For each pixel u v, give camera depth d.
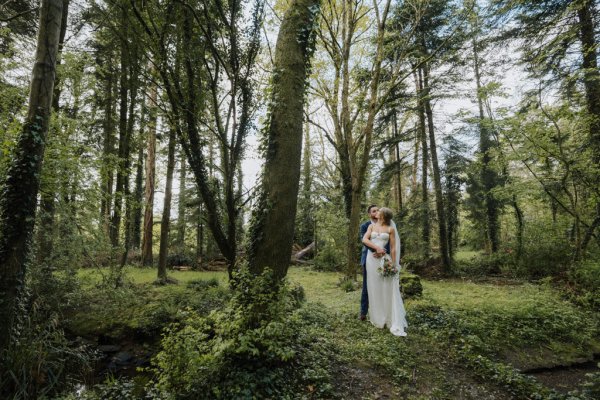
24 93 7.52
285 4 10.56
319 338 4.92
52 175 6.93
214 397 3.52
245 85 6.88
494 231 16.06
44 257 6.96
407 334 5.34
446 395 3.94
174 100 7.05
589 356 5.33
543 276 11.38
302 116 4.84
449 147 15.75
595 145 9.07
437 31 13.37
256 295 4.07
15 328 4.60
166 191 11.05
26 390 4.32
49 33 4.86
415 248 15.82
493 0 9.34
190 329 3.88
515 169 13.84
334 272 15.76
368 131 9.86
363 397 3.76
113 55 10.71
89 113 10.61
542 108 9.36
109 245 8.22
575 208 9.84
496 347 5.23
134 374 5.54
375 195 18.33
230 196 7.09
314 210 20.88
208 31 6.33
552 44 8.91
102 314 6.91
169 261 16.78
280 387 3.70
